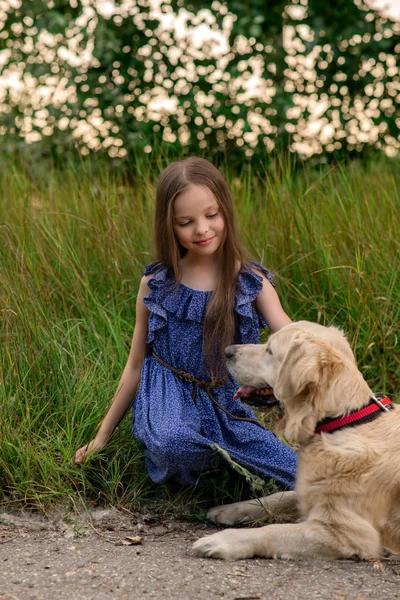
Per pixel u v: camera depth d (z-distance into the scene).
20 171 6.30
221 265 3.46
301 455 3.12
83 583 2.60
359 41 7.20
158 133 6.71
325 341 3.10
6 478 3.42
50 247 4.75
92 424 3.70
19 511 3.32
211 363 3.42
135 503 3.44
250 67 7.01
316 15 7.09
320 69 7.22
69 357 4.02
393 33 7.20
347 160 6.64
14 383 3.78
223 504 3.53
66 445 3.56
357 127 7.13
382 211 4.96
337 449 2.98
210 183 3.36
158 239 3.47
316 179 5.54
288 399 3.02
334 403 3.03
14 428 3.57
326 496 2.97
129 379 3.61
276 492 3.42
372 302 4.54
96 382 3.83
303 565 2.83
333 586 2.61
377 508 2.95
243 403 3.32
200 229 3.33
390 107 7.29
